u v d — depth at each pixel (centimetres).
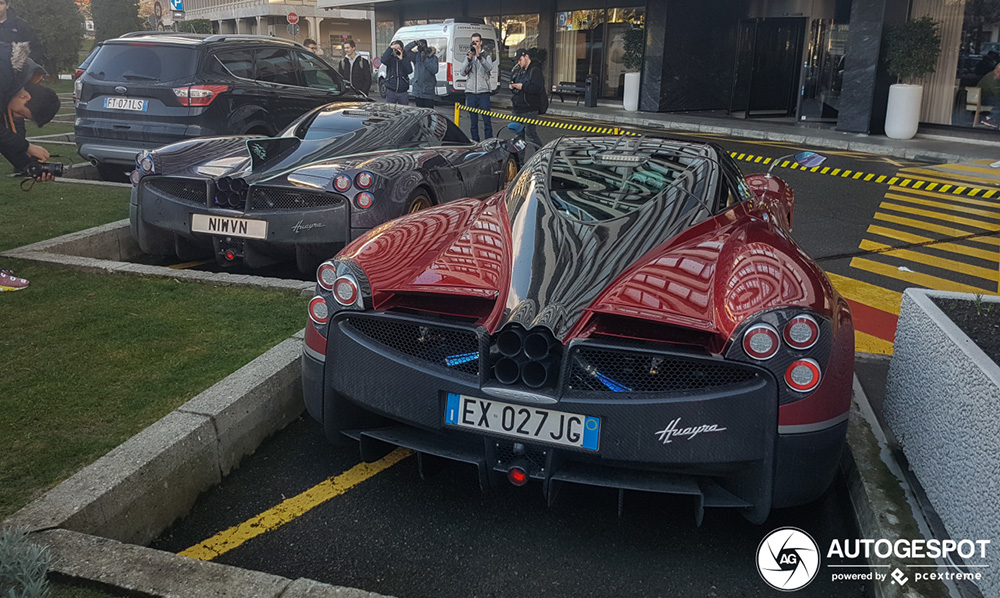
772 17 1711
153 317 402
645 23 1880
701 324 231
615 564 238
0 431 275
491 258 277
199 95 719
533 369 232
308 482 280
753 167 1057
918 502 247
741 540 252
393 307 263
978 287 538
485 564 236
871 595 225
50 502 223
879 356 383
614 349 225
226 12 4947
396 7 2884
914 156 1244
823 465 232
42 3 2330
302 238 466
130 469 240
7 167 872
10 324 387
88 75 744
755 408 225
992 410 204
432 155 543
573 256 266
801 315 224
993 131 1380
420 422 247
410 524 256
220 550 239
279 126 816
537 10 2322
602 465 238
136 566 202
